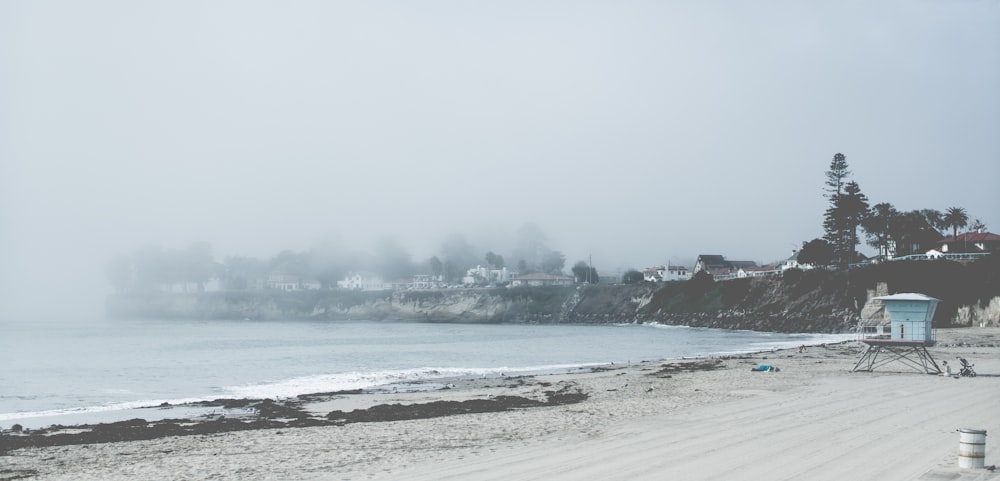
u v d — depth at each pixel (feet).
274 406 107.96
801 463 52.06
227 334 531.91
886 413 77.87
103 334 539.70
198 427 85.05
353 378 164.45
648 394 108.17
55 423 98.48
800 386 109.70
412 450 63.62
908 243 476.95
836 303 420.36
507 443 65.62
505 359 235.40
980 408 81.10
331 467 56.49
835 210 487.61
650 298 631.15
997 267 348.79
